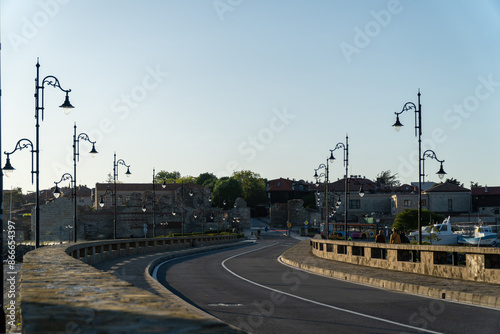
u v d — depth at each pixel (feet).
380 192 432.66
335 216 379.76
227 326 12.85
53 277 25.48
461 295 47.93
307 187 542.98
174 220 394.73
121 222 381.60
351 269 81.35
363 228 298.35
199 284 66.18
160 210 393.29
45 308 15.46
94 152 120.78
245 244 275.18
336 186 419.74
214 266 104.27
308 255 130.72
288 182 544.21
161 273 85.66
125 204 422.00
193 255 154.51
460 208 378.12
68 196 367.86
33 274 27.07
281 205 476.54
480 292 47.70
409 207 378.12
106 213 379.14
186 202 435.94
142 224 386.11
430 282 57.93
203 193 445.78
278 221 475.72
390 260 78.59
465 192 378.53
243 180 568.41
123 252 124.88
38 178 87.56
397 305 45.27
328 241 113.50
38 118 86.17
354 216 399.24
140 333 11.91
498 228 302.25
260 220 518.78
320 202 433.07
